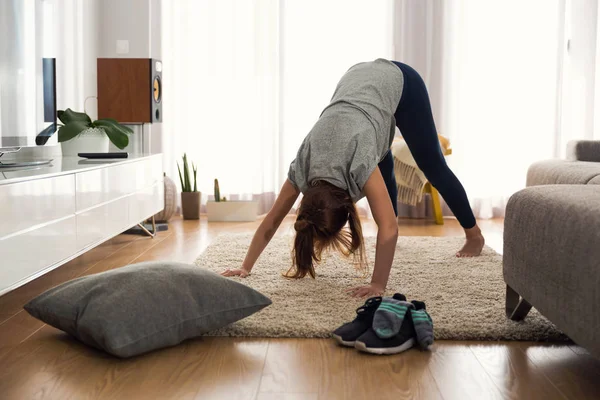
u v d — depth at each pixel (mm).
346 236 2631
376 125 2666
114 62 4668
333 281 2941
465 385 1818
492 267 3246
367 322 2195
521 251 2168
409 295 2689
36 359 2012
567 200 1904
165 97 5449
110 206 3404
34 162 3180
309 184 2623
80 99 4762
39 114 3348
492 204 5516
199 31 5414
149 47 5324
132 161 3803
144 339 1998
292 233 4516
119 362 1984
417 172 4934
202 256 3502
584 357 2041
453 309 2479
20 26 3135
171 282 2145
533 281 2051
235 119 5465
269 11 5398
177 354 2057
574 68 5465
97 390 1773
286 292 2717
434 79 5406
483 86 5422
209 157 5500
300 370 1924
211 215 5199
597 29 5422
